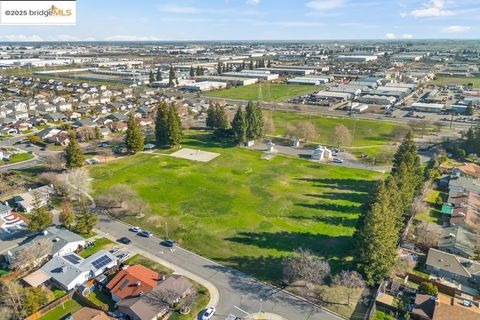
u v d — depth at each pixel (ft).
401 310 163.73
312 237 225.15
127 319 157.69
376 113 563.48
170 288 168.86
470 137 378.73
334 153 382.63
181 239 220.02
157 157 365.81
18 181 297.74
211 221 241.76
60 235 209.05
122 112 538.06
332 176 323.16
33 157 360.69
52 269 183.01
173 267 193.47
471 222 238.89
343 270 189.16
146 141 416.26
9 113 500.74
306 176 322.55
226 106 592.60
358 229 203.10
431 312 160.45
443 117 536.83
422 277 186.19
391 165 351.87
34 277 177.58
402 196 225.97
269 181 310.04
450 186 291.58
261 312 162.81
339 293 174.60
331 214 254.88
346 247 214.69
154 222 239.09
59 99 602.85
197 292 174.50
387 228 176.14
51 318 157.58
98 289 178.19
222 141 424.46
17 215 241.14
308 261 181.88
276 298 172.35
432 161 352.08
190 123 487.20
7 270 188.44
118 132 456.45
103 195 275.80
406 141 283.79
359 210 261.03
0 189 278.67
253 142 415.23
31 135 429.79
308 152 388.37
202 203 267.18
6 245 210.38
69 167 311.27
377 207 180.55
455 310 158.40
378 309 166.50
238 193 285.43
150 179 309.22
